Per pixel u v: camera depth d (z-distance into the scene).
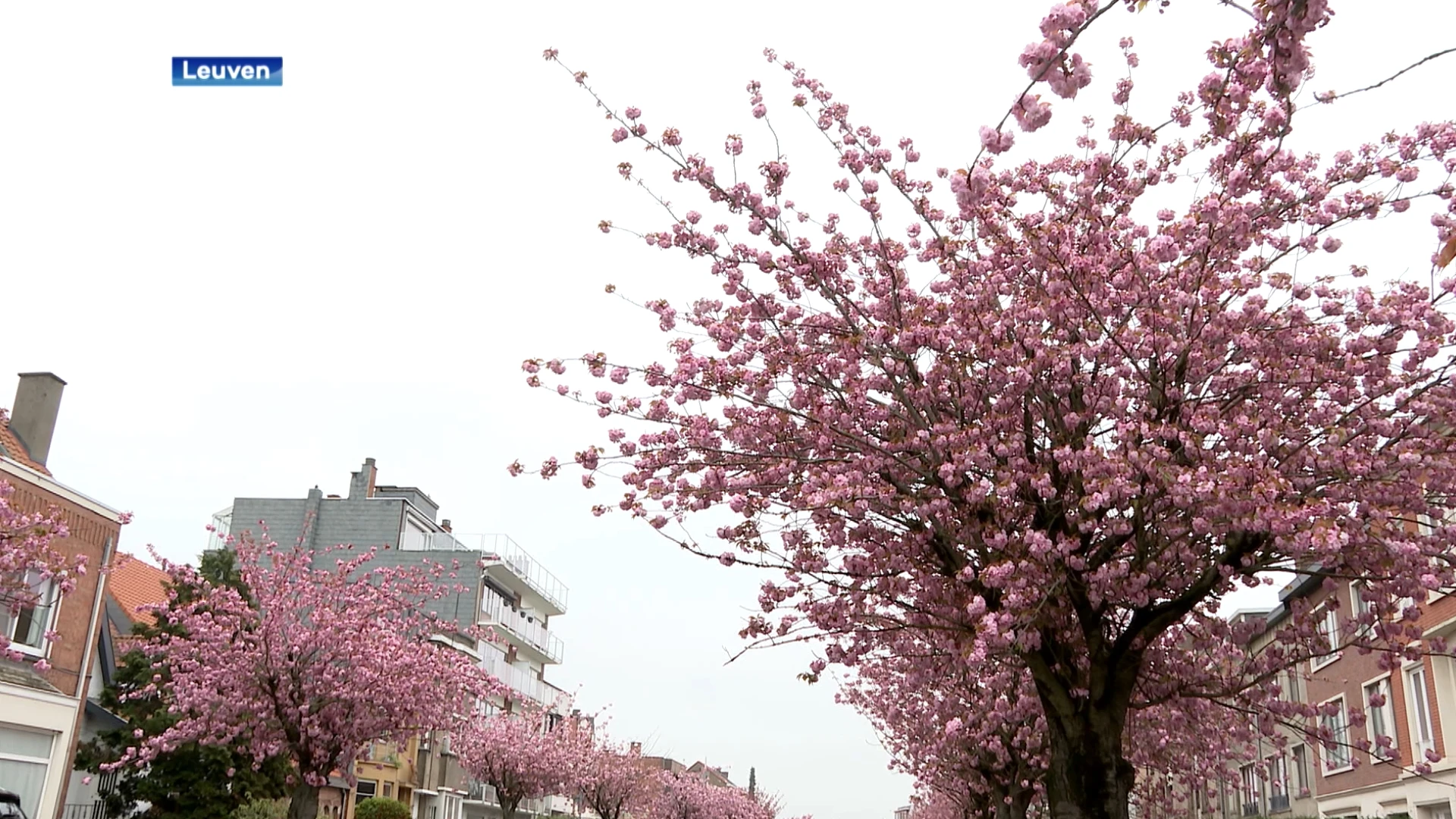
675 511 9.55
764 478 8.99
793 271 9.12
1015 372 8.48
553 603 54.91
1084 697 8.75
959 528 9.02
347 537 43.06
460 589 25.00
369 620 21.91
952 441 8.32
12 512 13.65
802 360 8.89
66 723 18.44
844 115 9.08
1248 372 8.91
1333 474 8.30
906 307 9.40
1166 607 8.84
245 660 19.97
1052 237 8.56
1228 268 9.13
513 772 39.50
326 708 20.69
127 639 21.03
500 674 44.47
